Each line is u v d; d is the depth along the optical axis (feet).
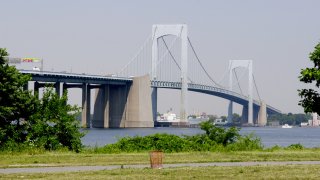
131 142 271.28
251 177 156.87
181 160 210.38
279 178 155.12
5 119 262.67
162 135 274.98
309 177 156.87
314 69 216.95
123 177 157.07
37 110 265.75
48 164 196.44
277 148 278.05
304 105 222.07
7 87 260.62
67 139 264.93
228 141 290.35
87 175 162.20
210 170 173.27
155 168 179.73
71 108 268.82
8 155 230.27
